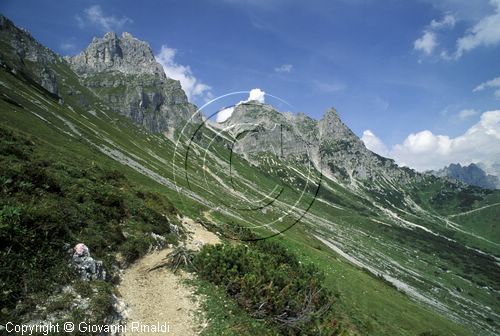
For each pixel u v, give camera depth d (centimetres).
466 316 14388
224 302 1872
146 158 13450
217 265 2158
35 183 1927
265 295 2053
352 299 3981
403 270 18938
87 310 1390
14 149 2409
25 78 16525
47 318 1259
